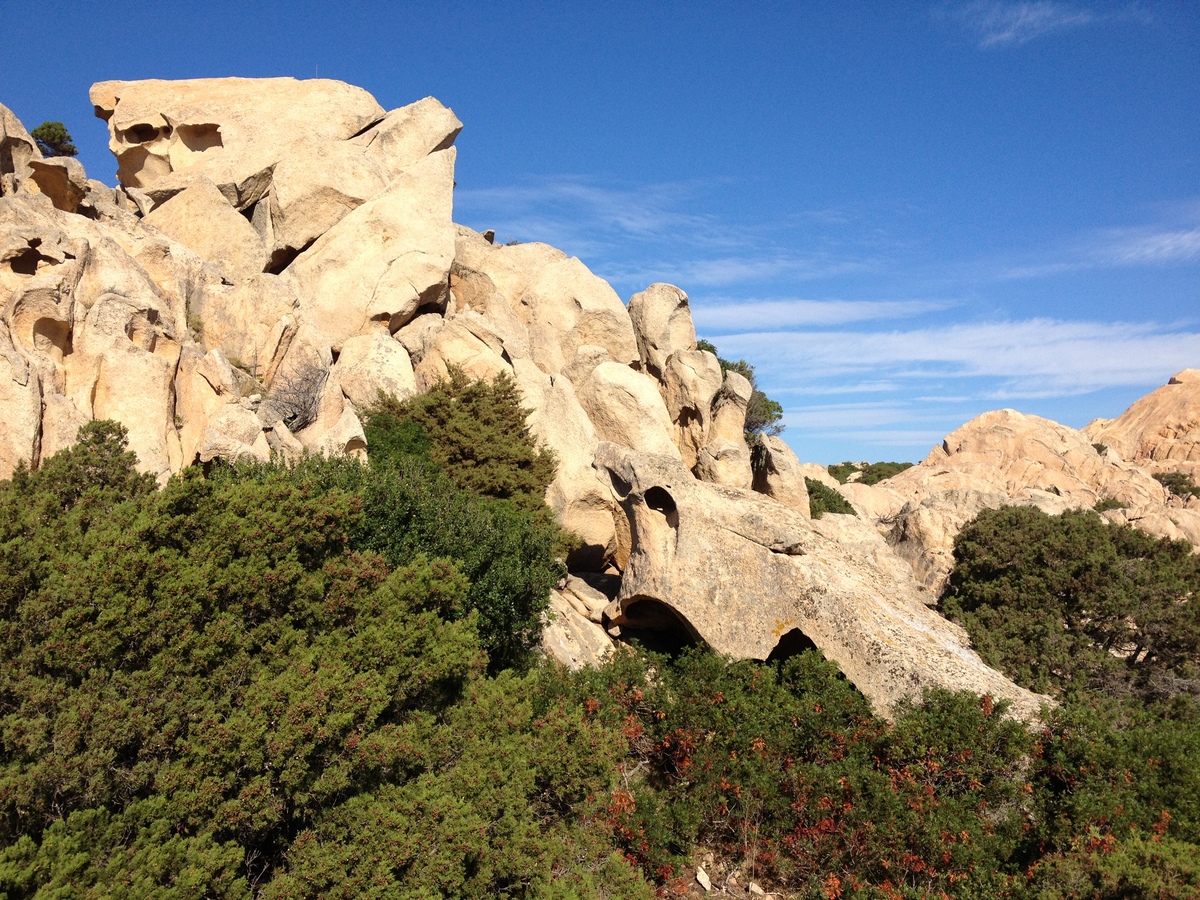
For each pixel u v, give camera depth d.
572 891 12.88
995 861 14.88
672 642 25.19
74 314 24.25
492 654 21.72
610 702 18.67
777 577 21.92
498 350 35.09
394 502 20.66
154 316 25.78
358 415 30.64
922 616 23.61
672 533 23.36
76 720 10.55
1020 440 95.25
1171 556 34.44
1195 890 12.08
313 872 11.20
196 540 13.22
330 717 11.96
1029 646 28.77
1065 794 15.99
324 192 40.19
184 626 11.90
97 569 11.62
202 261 33.44
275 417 27.39
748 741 17.69
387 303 37.44
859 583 22.91
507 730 14.80
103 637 11.27
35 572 12.08
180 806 10.83
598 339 41.94
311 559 14.22
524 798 13.62
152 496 13.85
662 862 15.48
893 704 19.33
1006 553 32.78
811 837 16.12
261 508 13.66
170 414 24.66
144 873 10.07
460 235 44.88
